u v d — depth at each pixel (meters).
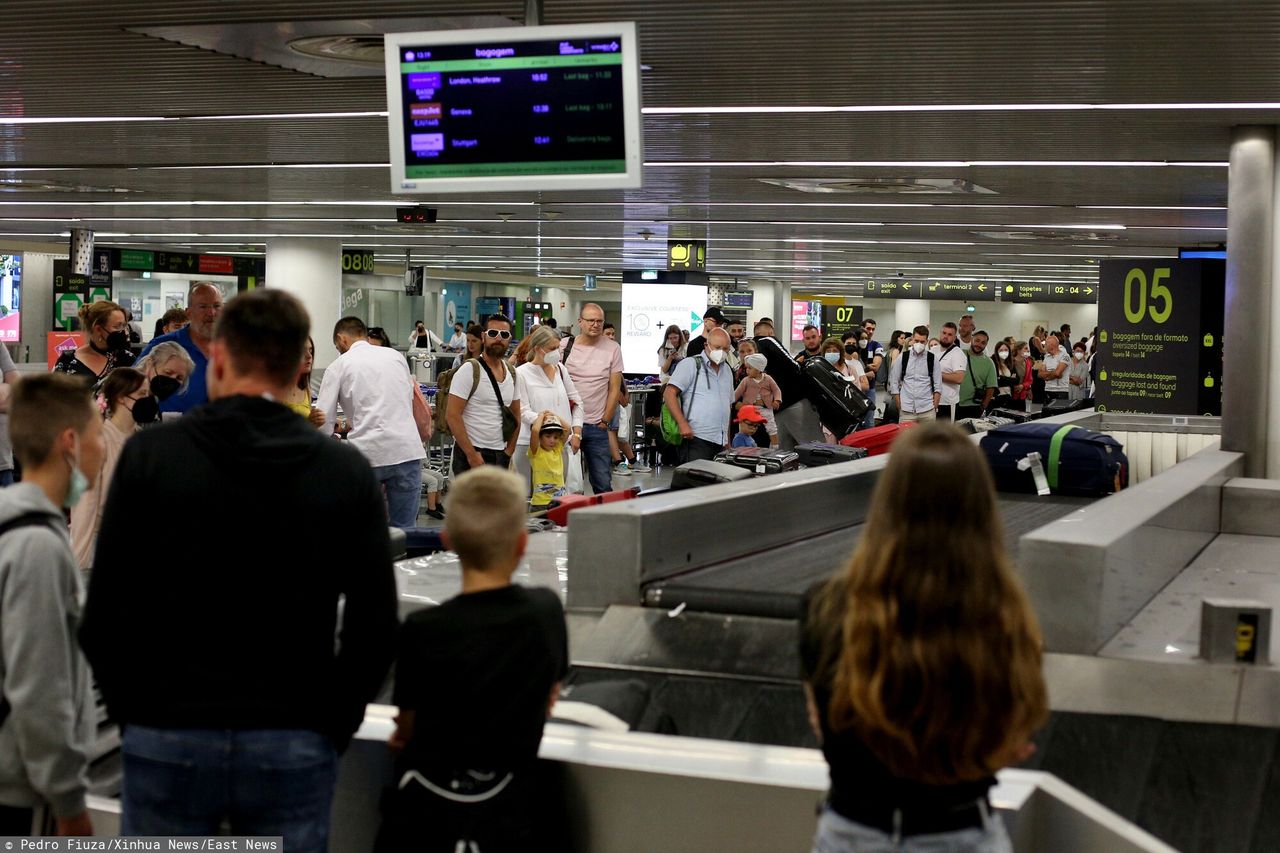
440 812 2.63
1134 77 8.61
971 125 10.71
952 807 2.10
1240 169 10.20
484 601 2.70
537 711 2.69
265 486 2.41
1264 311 9.78
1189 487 5.75
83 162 14.71
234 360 2.50
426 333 30.25
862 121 10.68
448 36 5.89
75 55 8.72
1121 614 4.15
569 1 7.07
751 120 10.77
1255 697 3.61
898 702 2.05
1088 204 16.92
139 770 2.44
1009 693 2.07
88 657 2.43
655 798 2.80
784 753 2.86
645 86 9.34
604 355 11.03
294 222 23.05
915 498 2.12
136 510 2.42
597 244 27.95
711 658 4.03
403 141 6.04
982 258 30.61
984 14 7.10
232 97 10.30
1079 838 2.55
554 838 2.84
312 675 2.47
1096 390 12.02
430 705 2.67
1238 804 3.32
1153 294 11.67
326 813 2.55
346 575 2.47
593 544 4.38
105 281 31.58
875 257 30.77
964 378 18.06
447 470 14.45
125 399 5.83
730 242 26.27
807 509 5.71
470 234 25.30
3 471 7.65
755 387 11.96
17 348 36.88
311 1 7.17
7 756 2.92
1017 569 4.20
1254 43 7.55
